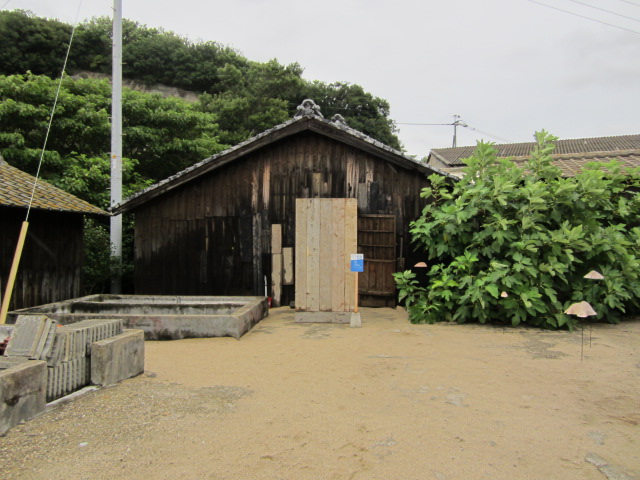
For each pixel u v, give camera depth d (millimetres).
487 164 8227
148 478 2836
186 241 10648
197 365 5410
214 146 19016
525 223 7062
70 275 9805
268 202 10336
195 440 3350
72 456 3088
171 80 35969
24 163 13320
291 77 26766
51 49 30172
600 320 7453
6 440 3277
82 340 4387
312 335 7020
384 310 9398
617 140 23656
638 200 7996
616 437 3354
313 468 2963
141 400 4141
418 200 9734
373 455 3131
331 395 4309
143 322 6957
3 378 3391
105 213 9859
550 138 8141
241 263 10430
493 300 7027
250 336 7070
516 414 3797
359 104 33938
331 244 8070
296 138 10234
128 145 16531
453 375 4840
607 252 7156
